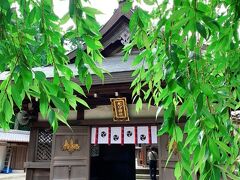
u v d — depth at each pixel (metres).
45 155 6.64
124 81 5.27
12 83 1.48
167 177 5.52
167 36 1.40
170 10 1.53
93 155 9.60
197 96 1.31
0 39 1.45
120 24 7.23
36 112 6.66
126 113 5.95
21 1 1.54
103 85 5.45
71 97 1.57
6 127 1.47
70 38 1.61
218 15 1.85
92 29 1.58
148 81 2.12
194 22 1.30
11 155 24.62
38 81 1.44
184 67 1.43
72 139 6.29
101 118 6.28
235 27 1.58
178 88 1.52
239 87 1.92
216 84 1.99
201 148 1.34
